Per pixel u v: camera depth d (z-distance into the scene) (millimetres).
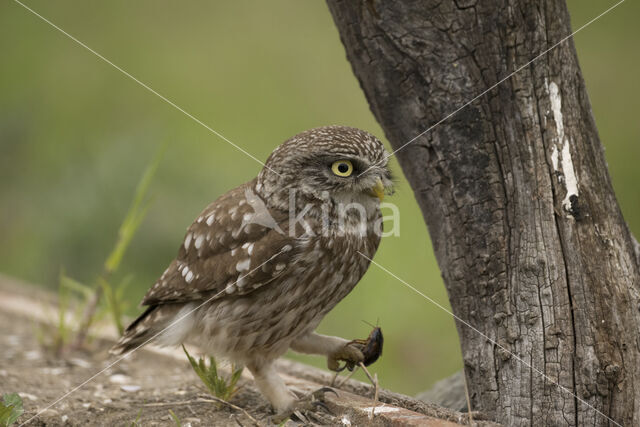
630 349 5547
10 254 12828
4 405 5957
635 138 15211
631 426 5469
